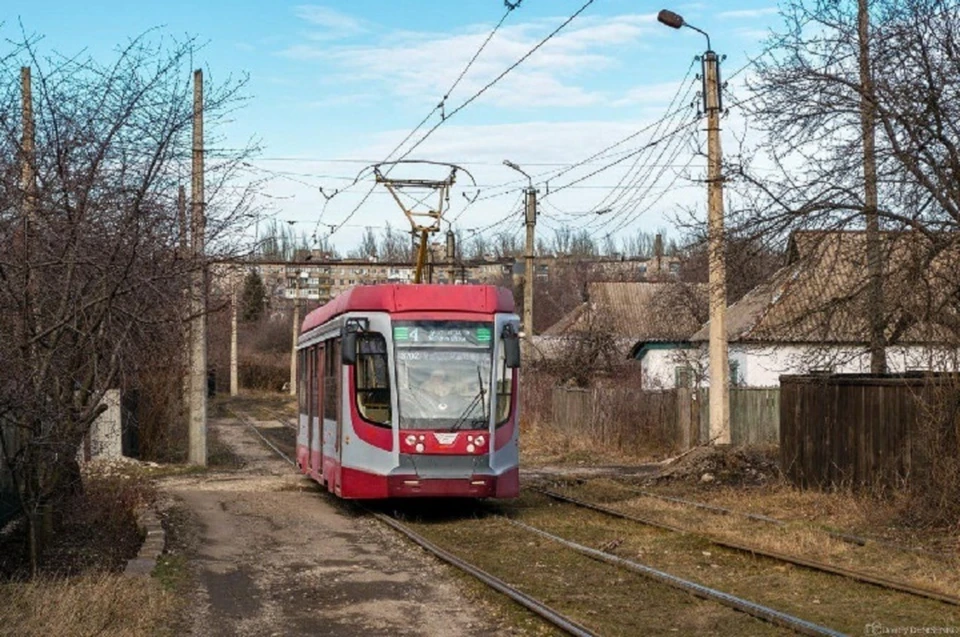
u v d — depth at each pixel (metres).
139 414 29.39
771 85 16.08
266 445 36.03
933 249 14.86
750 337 20.16
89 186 10.81
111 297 10.78
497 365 16.75
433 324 16.70
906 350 18.41
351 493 16.42
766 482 20.47
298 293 54.66
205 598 10.66
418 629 9.27
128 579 10.72
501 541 14.27
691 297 46.78
